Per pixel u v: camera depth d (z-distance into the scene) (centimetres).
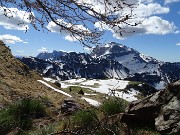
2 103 1580
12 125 1032
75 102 1191
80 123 800
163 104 868
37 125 1057
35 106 1147
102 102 920
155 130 830
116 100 899
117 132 791
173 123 800
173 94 868
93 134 515
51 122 1065
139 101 909
